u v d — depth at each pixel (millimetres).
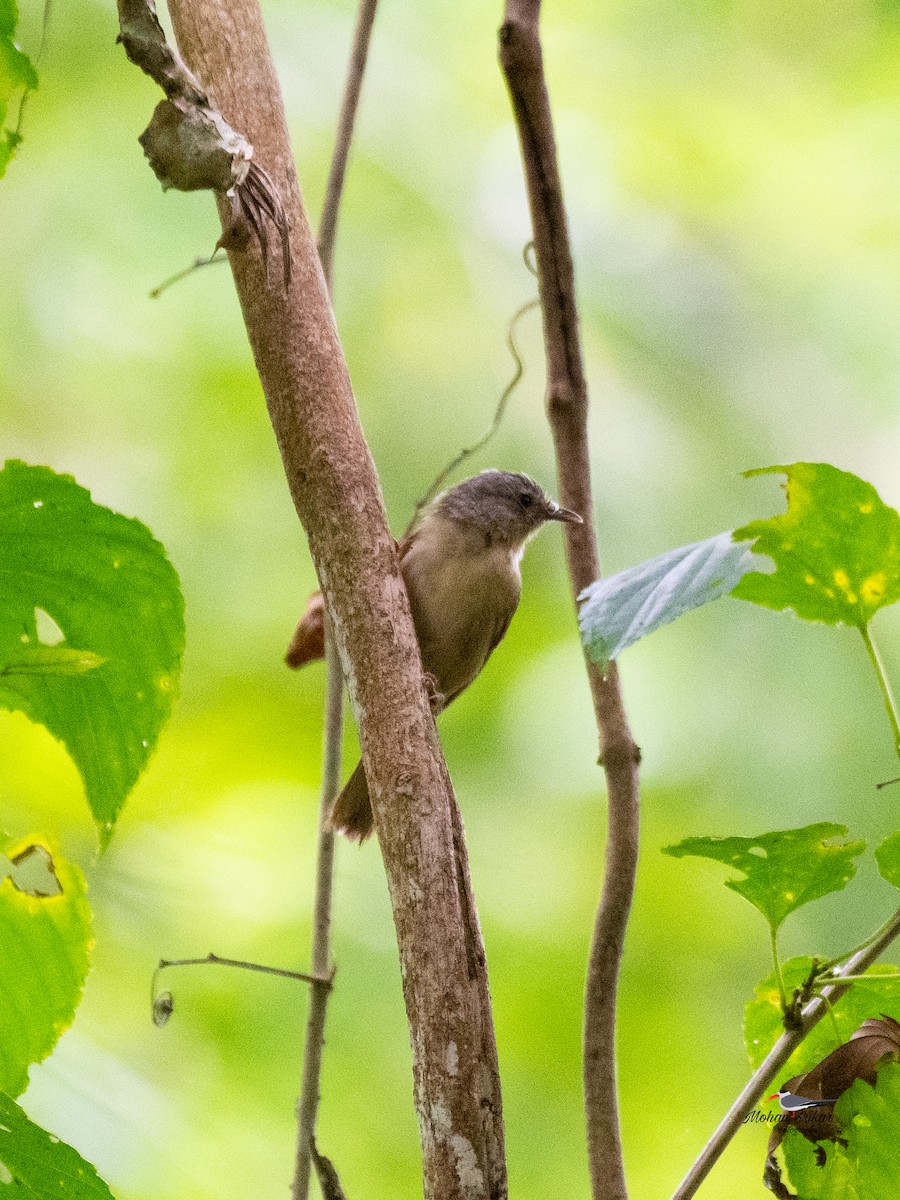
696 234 12789
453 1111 3809
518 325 11977
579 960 9883
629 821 4746
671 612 3939
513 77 5129
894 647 10648
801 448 12102
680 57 13195
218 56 4566
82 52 11727
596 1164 4438
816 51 13359
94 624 4703
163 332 11703
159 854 8086
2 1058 4781
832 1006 4391
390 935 9359
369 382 11789
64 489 4402
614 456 11492
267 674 10781
